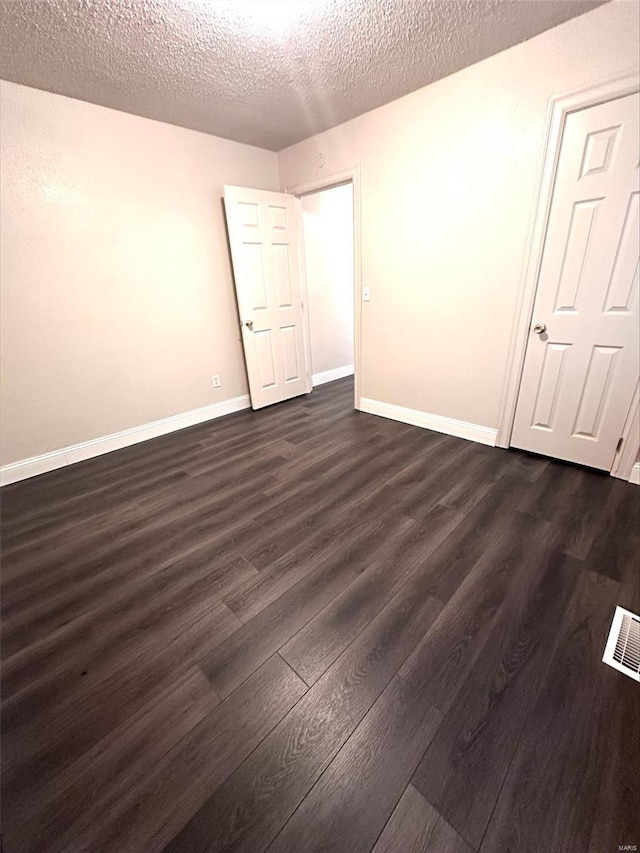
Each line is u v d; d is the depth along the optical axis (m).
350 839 0.83
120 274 2.77
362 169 2.83
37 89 2.21
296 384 4.07
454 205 2.43
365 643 1.29
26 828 0.88
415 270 2.77
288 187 3.52
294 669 1.21
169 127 2.80
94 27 1.68
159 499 2.25
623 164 1.81
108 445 2.96
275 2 1.57
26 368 2.49
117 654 1.29
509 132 2.09
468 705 1.09
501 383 2.55
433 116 2.35
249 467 2.59
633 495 2.03
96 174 2.53
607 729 1.01
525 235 2.19
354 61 2.02
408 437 2.93
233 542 1.83
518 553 1.66
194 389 3.42
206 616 1.43
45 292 2.47
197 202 3.08
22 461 2.57
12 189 2.24
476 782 0.92
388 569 1.61
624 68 1.69
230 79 2.17
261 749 1.01
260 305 3.51
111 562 1.74
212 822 0.87
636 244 1.87
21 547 1.87
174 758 0.99
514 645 1.26
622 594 1.43
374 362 3.32
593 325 2.09
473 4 1.63
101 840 0.85
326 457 2.67
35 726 1.08
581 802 0.88
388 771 0.95
